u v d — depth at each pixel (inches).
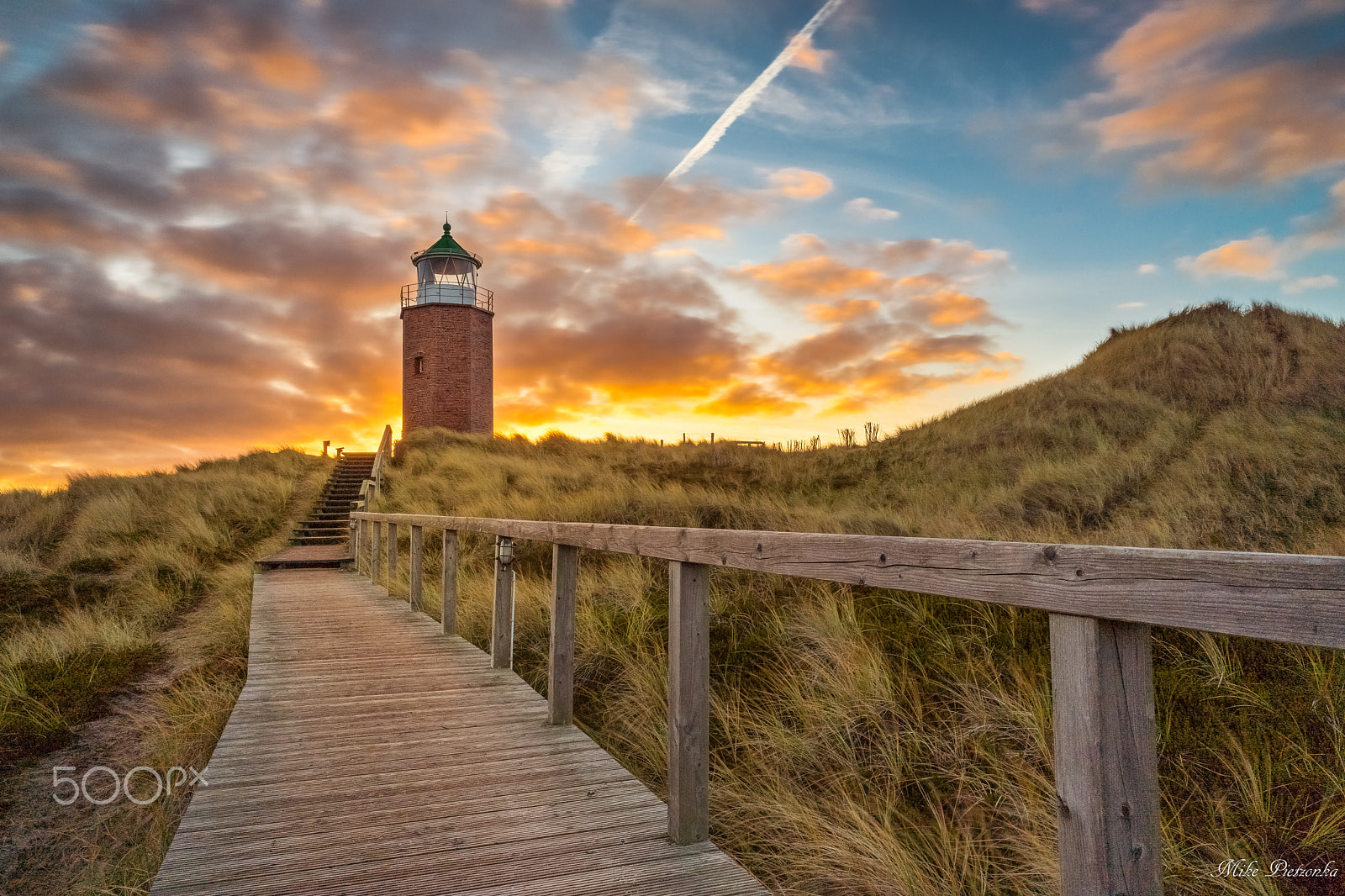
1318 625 38.3
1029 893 111.0
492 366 1349.7
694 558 104.8
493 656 222.1
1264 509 324.8
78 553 510.0
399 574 413.4
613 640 236.5
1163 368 727.1
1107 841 47.9
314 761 141.9
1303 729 137.4
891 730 160.2
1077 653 51.4
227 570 481.7
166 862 100.9
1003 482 507.8
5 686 259.9
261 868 99.0
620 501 471.5
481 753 146.3
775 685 190.9
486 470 750.5
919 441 747.4
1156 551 46.6
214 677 272.5
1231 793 126.6
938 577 66.1
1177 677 161.9
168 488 726.5
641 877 96.1
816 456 793.6
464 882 95.0
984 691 163.8
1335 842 109.9
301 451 1136.2
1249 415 534.6
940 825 124.5
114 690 273.4
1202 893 107.5
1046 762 137.9
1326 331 706.8
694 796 106.7
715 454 854.5
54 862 168.4
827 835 125.0
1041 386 837.2
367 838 108.3
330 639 267.3
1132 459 474.3
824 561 82.0
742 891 92.5
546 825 112.5
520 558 374.6
